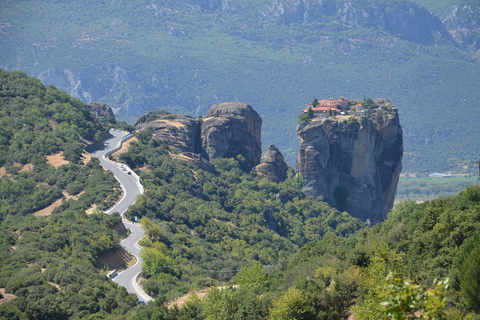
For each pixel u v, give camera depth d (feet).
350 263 425.69
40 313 490.08
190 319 418.92
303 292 390.01
